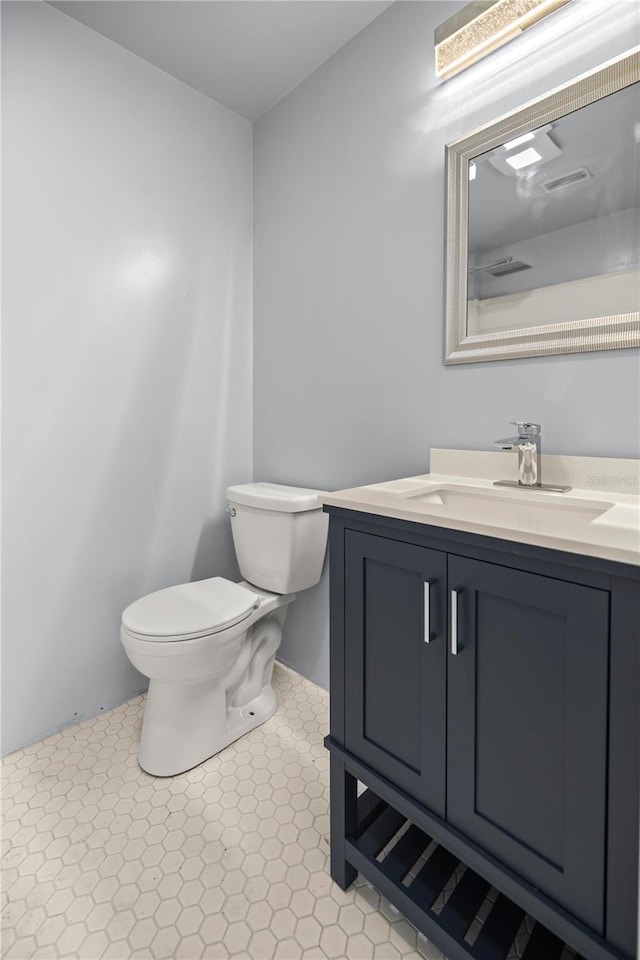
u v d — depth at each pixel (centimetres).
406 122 153
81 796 143
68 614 172
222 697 164
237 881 117
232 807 139
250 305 219
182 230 194
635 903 71
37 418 161
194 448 204
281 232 202
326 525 180
